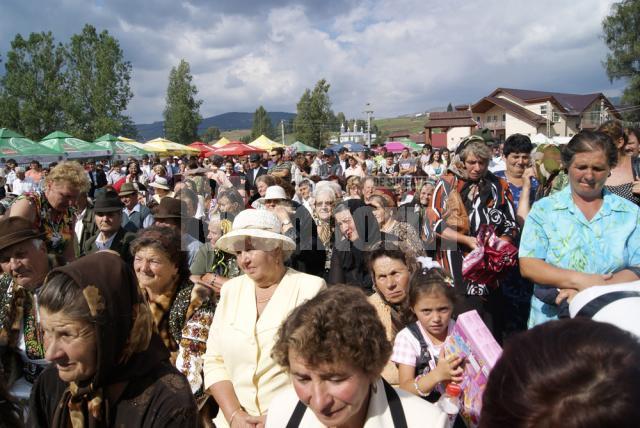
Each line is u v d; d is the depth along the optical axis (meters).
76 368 1.63
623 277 2.48
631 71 42.91
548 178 4.26
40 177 15.62
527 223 2.84
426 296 2.54
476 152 3.81
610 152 2.57
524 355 0.91
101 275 1.63
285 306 2.66
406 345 2.58
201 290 3.03
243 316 2.68
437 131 50.41
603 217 2.65
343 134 79.19
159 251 2.92
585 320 0.95
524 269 2.79
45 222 3.99
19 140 24.69
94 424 1.68
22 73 61.72
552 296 2.75
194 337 2.89
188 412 1.71
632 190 3.69
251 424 2.46
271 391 2.53
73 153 26.78
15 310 2.79
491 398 0.93
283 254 2.88
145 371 1.73
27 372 2.80
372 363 1.51
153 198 8.70
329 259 4.73
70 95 62.97
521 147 4.39
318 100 76.44
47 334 1.64
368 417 1.62
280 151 13.70
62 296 1.60
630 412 0.80
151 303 3.00
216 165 11.51
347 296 1.60
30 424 1.94
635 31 42.38
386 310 2.96
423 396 2.30
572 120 49.41
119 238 4.54
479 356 2.02
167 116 75.75
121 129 65.00
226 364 2.68
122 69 65.25
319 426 1.70
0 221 2.71
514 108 47.47
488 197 3.84
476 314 2.23
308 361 1.48
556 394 0.84
